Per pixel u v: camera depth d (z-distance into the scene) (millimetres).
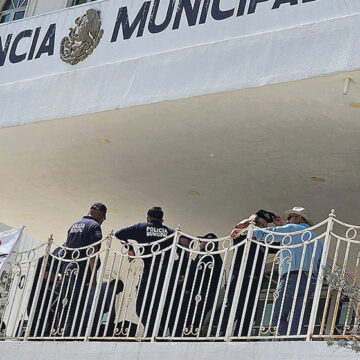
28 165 57500
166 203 58438
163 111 47406
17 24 55312
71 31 52312
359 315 37969
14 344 46469
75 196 60125
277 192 53562
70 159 55406
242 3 45844
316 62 41781
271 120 46094
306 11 43594
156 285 43281
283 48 43000
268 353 38219
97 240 47688
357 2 42344
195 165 52719
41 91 51719
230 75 44188
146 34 49125
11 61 54688
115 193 58625
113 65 49094
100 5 51625
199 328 41156
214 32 46406
